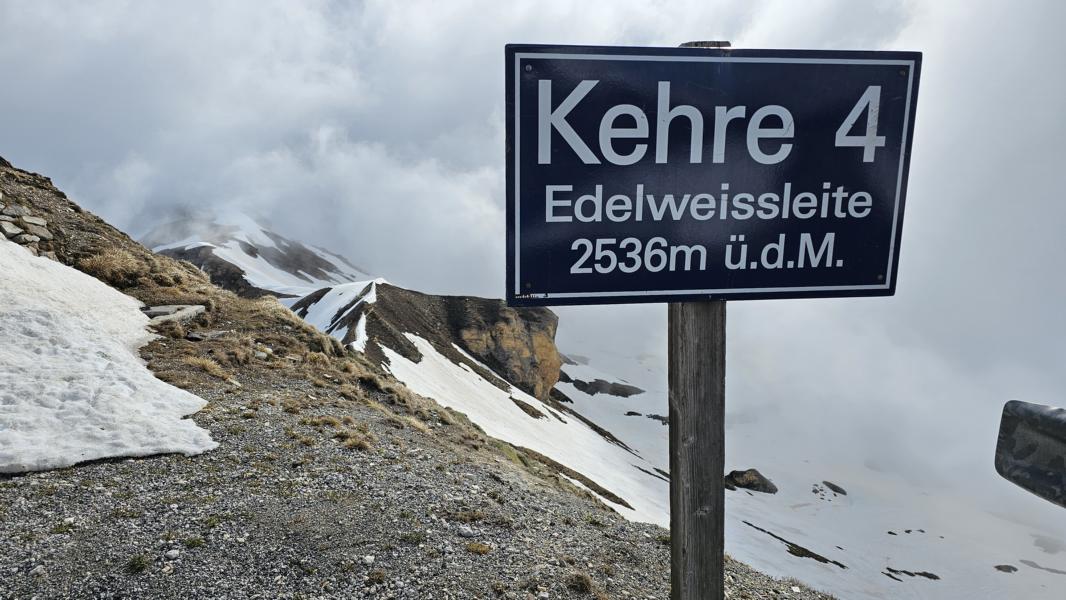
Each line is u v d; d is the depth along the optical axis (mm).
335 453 11008
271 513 8344
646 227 3373
